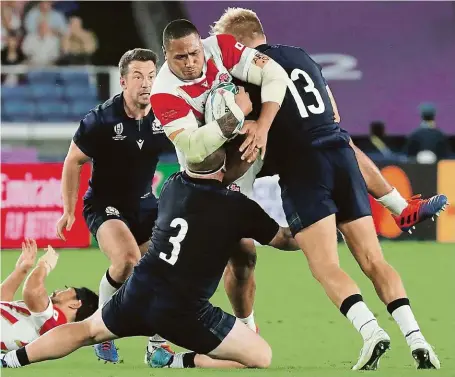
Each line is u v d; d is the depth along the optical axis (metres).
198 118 21.47
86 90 73.75
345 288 21.36
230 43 21.95
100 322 21.88
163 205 21.48
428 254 50.47
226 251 21.30
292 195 22.11
